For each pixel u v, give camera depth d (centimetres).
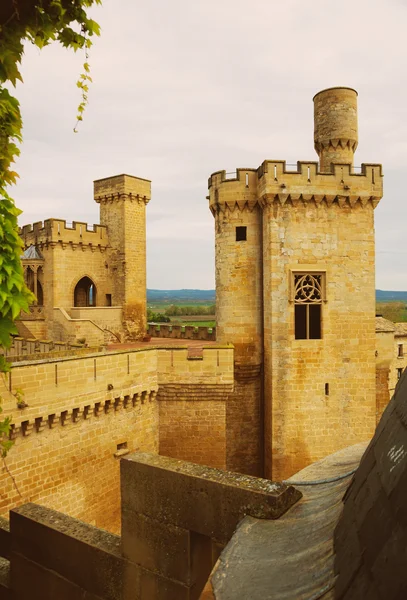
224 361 2244
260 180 2539
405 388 427
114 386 1947
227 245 2672
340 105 2741
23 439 1563
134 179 4447
